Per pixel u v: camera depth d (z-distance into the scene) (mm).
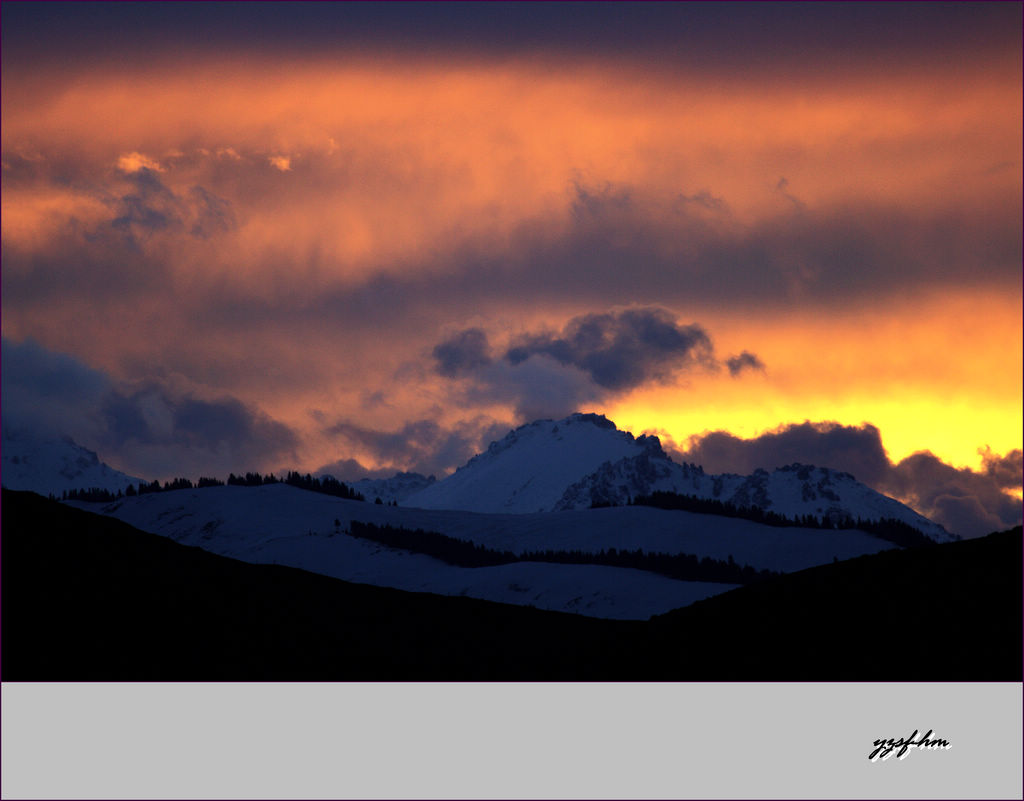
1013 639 168375
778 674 173375
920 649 170625
